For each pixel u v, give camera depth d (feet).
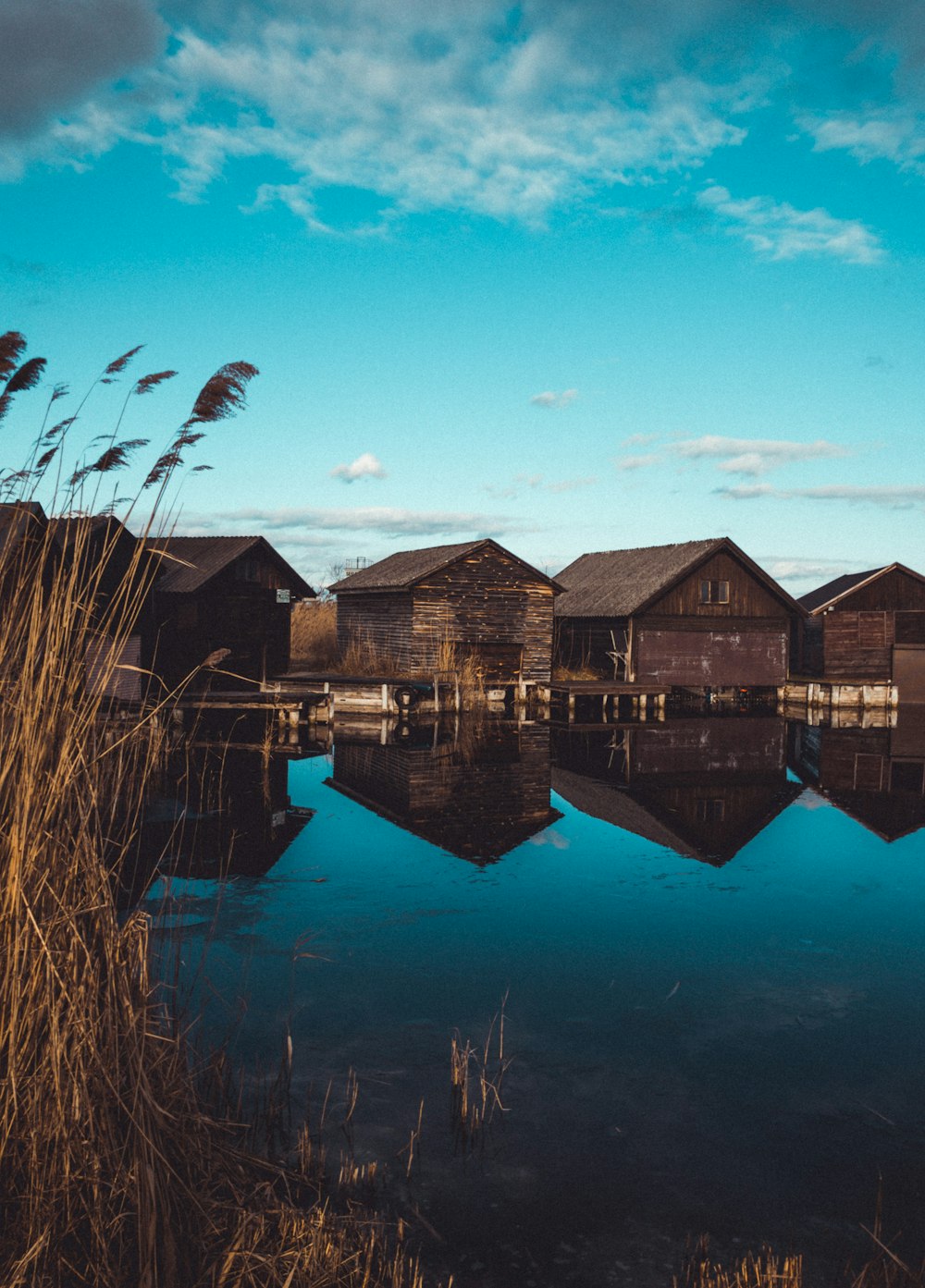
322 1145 16.22
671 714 108.37
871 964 26.45
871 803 53.16
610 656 125.70
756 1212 14.96
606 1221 14.60
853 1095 18.88
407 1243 13.79
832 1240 14.26
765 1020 22.52
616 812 48.83
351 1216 13.80
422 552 120.26
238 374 12.84
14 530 12.36
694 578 123.24
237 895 31.22
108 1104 11.71
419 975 24.91
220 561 100.63
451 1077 19.12
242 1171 13.96
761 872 37.22
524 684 110.73
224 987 23.25
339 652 124.16
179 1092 13.26
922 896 33.81
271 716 88.43
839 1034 21.76
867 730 93.66
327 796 50.24
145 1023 12.82
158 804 43.75
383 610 112.06
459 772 59.72
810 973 25.73
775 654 127.95
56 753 12.41
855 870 37.63
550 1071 19.60
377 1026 21.49
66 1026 11.31
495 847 40.47
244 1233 12.01
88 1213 10.98
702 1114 17.99
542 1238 14.11
